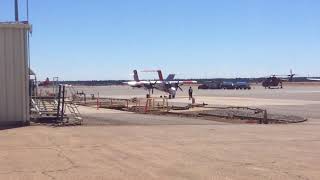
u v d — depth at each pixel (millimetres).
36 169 11680
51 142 16641
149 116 32500
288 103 55062
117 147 15438
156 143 16469
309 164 12352
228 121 28562
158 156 13617
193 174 11031
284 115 33812
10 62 23109
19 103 23234
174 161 12766
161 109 41406
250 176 10812
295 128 22719
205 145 16000
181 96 83312
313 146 15875
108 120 27844
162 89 90125
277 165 12188
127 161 12773
